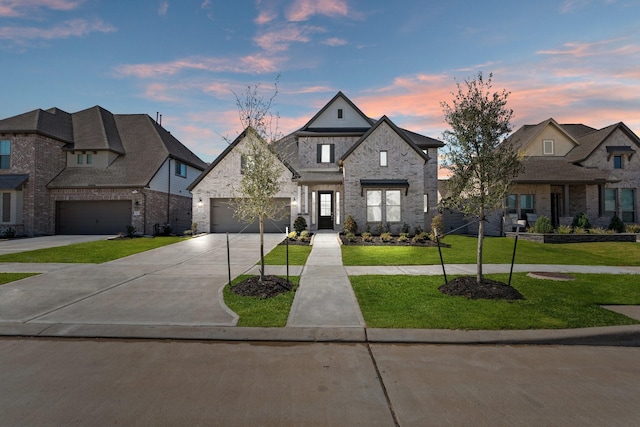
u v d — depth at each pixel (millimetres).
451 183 8164
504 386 3852
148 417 3234
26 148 20906
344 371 4215
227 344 5117
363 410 3357
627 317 6051
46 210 21500
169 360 4539
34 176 20797
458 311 6367
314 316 6152
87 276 9430
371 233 19000
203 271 10141
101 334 5406
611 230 18703
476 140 7734
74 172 22453
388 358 4605
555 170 21438
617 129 21766
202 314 6270
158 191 22969
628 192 21766
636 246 15484
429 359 4574
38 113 22281
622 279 8930
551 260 12211
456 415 3275
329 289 7996
